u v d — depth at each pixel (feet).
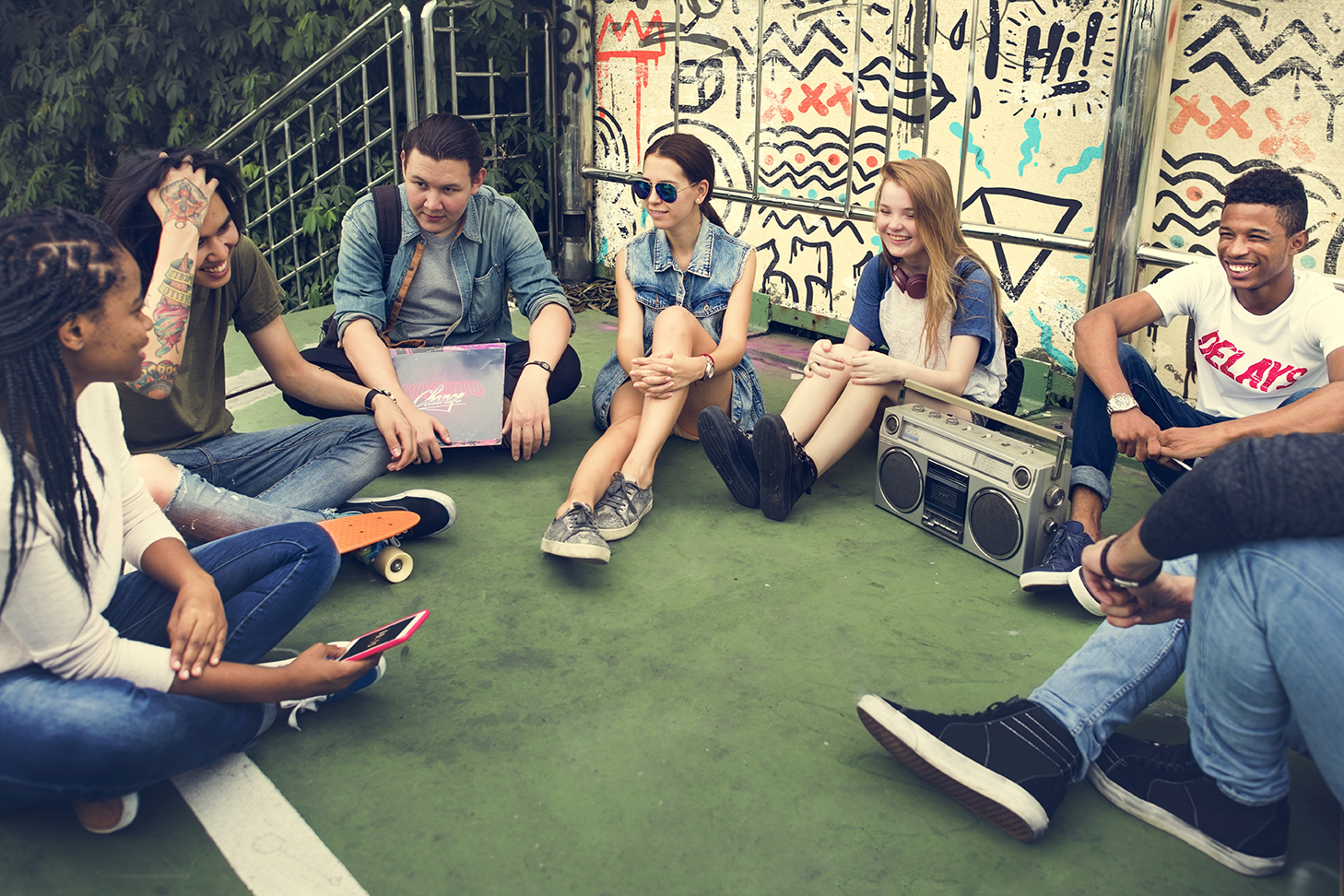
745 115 15.38
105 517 4.66
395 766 5.67
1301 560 3.97
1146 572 4.66
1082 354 7.75
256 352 8.42
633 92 17.25
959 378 8.82
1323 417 6.61
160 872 4.84
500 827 5.21
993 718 5.36
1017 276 12.37
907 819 5.33
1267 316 7.34
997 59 11.91
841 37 13.57
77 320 4.17
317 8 20.92
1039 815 4.92
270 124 21.38
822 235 14.70
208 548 5.47
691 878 4.89
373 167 20.74
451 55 18.01
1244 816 4.93
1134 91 9.59
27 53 24.17
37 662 4.47
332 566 5.74
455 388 9.46
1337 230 9.64
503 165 19.08
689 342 9.24
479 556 8.30
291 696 5.08
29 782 4.63
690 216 9.80
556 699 6.33
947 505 8.52
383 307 9.79
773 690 6.47
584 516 7.96
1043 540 7.84
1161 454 7.27
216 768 5.61
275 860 4.94
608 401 10.14
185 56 22.43
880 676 6.64
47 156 24.79
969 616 7.41
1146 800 5.29
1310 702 4.03
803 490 9.08
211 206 6.84
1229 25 10.02
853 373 8.98
